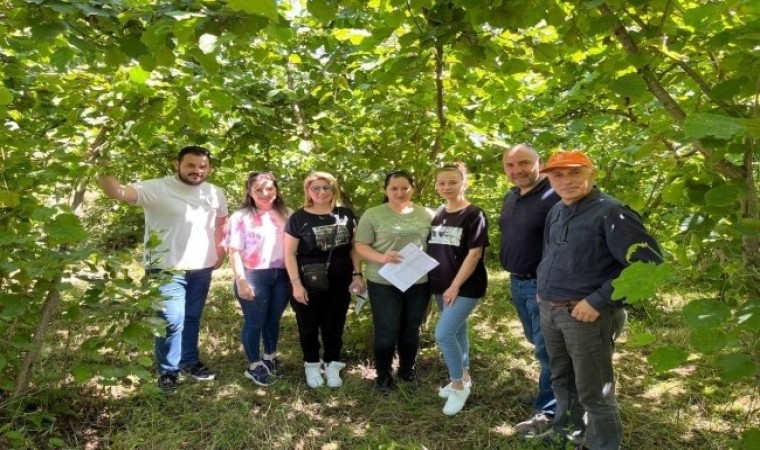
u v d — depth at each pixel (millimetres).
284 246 3582
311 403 3436
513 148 2914
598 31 1754
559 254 2441
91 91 3139
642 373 3861
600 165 4488
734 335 1145
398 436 3049
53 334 3922
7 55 2838
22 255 2527
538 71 2707
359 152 4184
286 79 4445
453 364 3252
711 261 1608
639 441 2918
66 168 2684
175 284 3426
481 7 1915
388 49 3285
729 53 1862
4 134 2594
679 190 1938
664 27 1775
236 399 3418
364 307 4672
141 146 4219
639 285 1206
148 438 2900
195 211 3551
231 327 4926
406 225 3445
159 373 3479
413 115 4051
